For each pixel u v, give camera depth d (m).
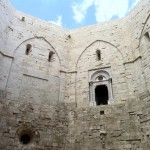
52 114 17.48
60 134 16.64
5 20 19.61
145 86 16.42
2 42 18.55
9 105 16.30
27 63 19.20
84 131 16.59
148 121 14.94
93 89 19.09
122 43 20.61
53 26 23.31
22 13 22.16
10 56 18.50
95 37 22.38
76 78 20.16
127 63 18.92
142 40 18.53
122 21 22.41
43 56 20.52
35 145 15.60
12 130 15.40
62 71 20.47
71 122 17.38
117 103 17.20
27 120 16.34
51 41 22.00
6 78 17.25
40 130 16.34
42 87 18.62
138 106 16.17
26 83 18.11
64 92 19.22
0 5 19.22
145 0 19.72
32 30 21.52
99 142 15.70
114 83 18.47
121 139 15.29
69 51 22.38
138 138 14.84
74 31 24.02
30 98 17.52
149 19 18.39
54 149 15.80
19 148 15.02
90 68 20.31
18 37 20.20
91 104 18.06
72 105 18.36
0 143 14.51
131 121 15.81
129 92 17.31
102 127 16.36
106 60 20.20
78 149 15.81
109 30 22.34
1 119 15.39
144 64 17.39
